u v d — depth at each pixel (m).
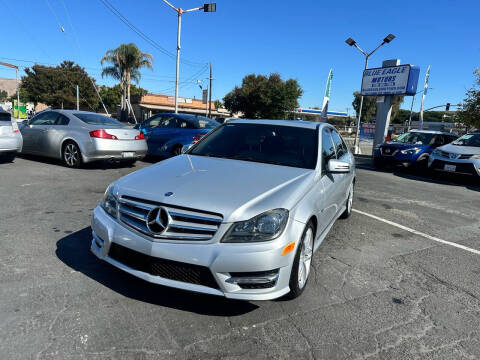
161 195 2.58
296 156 3.64
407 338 2.52
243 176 3.02
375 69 17.52
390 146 12.00
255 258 2.38
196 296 2.83
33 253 3.37
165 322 2.47
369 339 2.47
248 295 2.44
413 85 16.31
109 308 2.58
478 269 3.89
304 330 2.51
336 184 3.93
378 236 4.82
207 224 2.43
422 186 9.34
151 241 2.46
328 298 2.99
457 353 2.39
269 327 2.51
